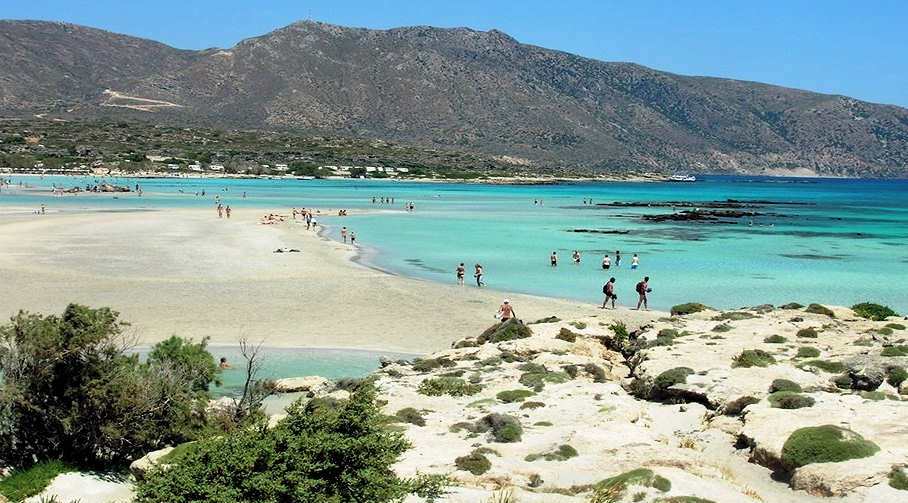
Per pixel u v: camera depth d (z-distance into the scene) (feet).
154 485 40.81
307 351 101.35
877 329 100.83
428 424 60.34
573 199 526.57
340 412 43.88
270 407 74.43
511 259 200.03
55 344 58.03
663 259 204.13
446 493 42.91
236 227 262.88
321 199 462.60
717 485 44.11
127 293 134.51
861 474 45.70
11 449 56.49
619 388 73.00
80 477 54.19
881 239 263.49
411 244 231.09
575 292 153.79
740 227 307.58
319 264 178.81
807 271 184.96
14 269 154.81
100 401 57.47
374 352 101.91
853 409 58.59
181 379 64.80
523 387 73.36
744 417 59.72
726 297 150.00
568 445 51.42
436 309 131.13
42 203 359.25
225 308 125.39
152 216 299.17
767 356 81.87
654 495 41.75
